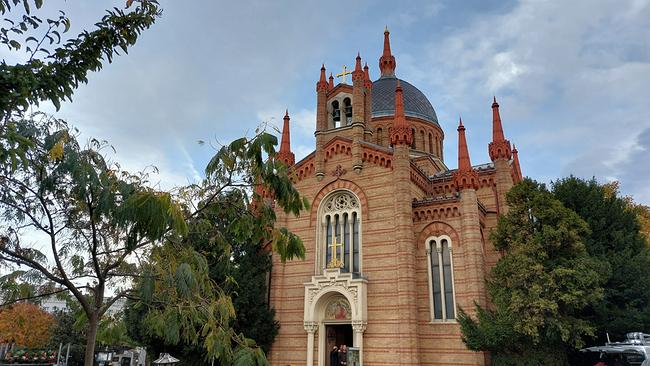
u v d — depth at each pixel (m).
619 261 31.44
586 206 34.88
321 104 40.56
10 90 7.28
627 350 23.27
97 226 9.94
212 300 9.66
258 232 10.42
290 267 36.41
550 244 26.31
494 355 27.44
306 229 37.09
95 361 63.97
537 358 25.97
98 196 8.47
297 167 39.28
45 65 7.87
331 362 31.75
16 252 9.02
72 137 8.54
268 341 33.91
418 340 30.66
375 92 54.16
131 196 7.60
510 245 27.92
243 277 32.34
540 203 27.83
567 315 26.23
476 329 26.95
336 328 35.31
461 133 35.44
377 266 33.00
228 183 10.23
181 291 8.73
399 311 30.80
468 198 33.16
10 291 9.22
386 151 35.47
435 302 32.59
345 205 36.66
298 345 33.97
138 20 8.64
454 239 33.16
